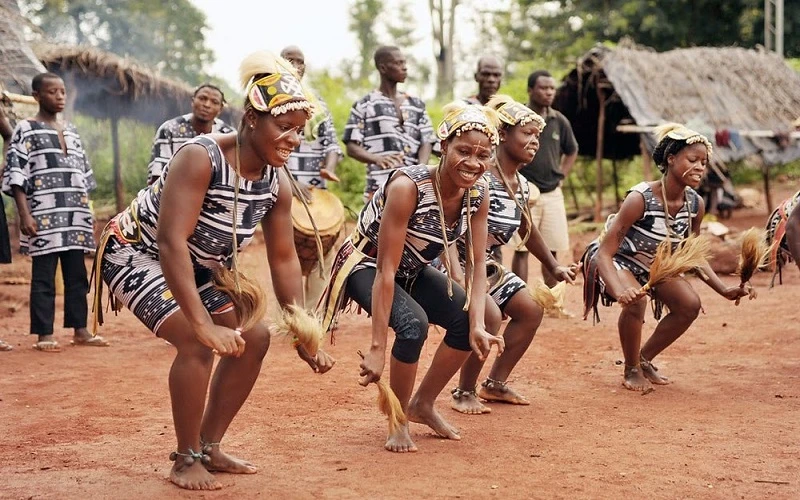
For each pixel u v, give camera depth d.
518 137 5.22
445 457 4.22
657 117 15.57
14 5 11.48
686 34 27.59
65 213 7.29
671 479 3.89
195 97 7.50
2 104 9.20
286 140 3.59
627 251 5.77
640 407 5.28
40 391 5.74
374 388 5.76
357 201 19.00
